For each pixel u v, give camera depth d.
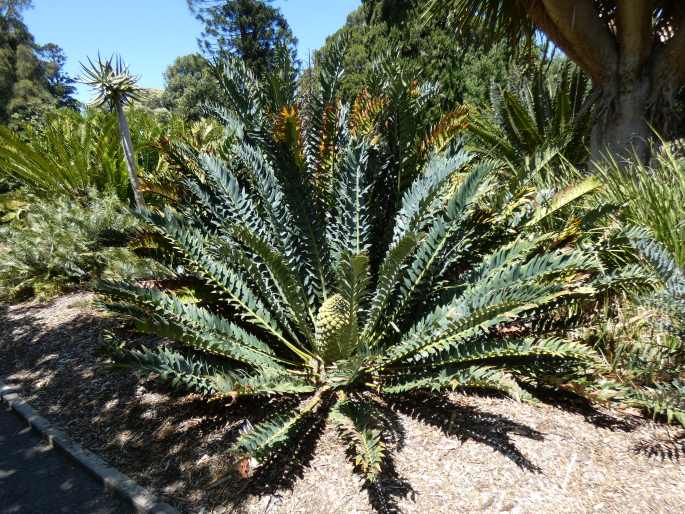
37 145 8.02
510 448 2.14
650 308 2.56
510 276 2.40
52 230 5.51
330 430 2.36
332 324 2.52
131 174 5.23
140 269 4.62
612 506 1.85
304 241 3.00
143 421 2.67
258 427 2.01
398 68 3.07
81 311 4.55
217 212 3.04
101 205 6.17
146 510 2.03
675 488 1.93
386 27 10.67
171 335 2.24
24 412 2.93
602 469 2.04
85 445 2.53
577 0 4.05
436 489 1.94
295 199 2.91
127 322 2.90
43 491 2.28
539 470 2.02
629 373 2.56
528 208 2.85
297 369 2.85
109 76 4.90
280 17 22.11
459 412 2.41
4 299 5.25
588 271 2.76
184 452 2.35
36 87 32.44
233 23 21.08
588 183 2.68
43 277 5.25
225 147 3.45
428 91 3.07
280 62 3.24
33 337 4.11
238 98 3.17
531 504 1.86
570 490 1.93
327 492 1.98
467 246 2.79
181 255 2.92
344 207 2.96
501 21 4.95
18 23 33.38
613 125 4.36
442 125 2.91
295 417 2.18
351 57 10.54
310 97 3.30
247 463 1.84
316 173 3.12
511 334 2.71
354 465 2.10
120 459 2.38
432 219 2.82
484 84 9.23
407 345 2.44
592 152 4.60
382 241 3.16
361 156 2.82
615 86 4.29
